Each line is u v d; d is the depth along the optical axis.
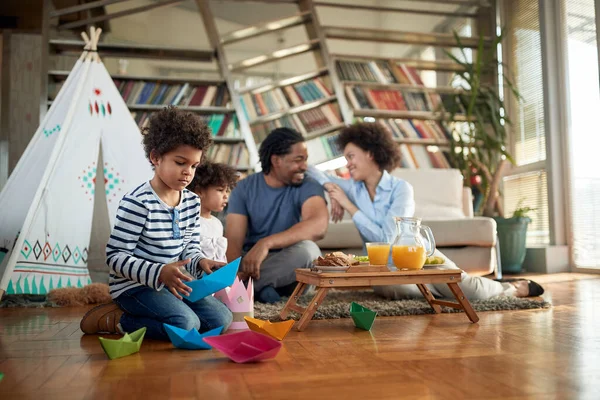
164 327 1.50
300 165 2.49
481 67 4.73
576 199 4.26
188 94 4.47
